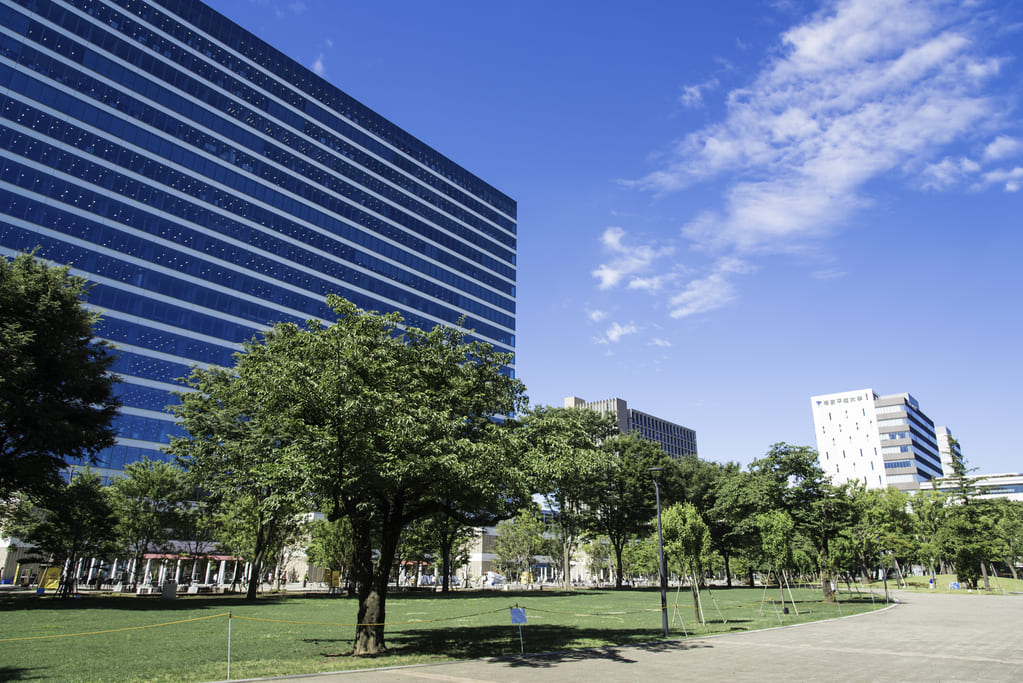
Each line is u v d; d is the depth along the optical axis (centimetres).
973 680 1389
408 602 4334
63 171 6981
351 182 10512
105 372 3616
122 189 7481
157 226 7750
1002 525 7619
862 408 14850
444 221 12238
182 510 5022
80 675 1355
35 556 5834
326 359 1820
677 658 1747
